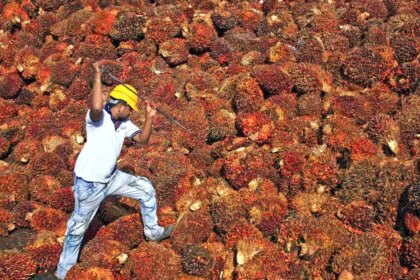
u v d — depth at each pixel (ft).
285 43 40.70
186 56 41.65
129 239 27.63
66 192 30.63
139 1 51.60
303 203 28.02
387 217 26.09
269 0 47.70
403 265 23.73
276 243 26.04
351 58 35.14
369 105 33.09
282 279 23.99
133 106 24.63
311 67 34.68
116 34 43.91
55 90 42.14
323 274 23.88
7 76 43.93
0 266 26.32
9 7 53.72
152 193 26.58
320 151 29.27
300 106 33.60
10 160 36.81
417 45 34.86
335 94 34.63
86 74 41.37
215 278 24.98
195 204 28.09
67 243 25.58
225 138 33.76
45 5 52.85
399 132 30.60
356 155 28.94
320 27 41.55
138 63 40.93
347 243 24.43
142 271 24.68
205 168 32.37
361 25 41.52
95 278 24.27
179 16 44.55
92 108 23.39
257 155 29.86
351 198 27.78
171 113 35.68
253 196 27.99
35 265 27.02
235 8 47.09
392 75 34.42
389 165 27.96
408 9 42.65
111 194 25.99
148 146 33.81
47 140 36.06
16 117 41.24
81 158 24.48
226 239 26.48
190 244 26.04
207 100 35.63
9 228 29.58
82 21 46.85
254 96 34.37
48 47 46.11
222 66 41.24
